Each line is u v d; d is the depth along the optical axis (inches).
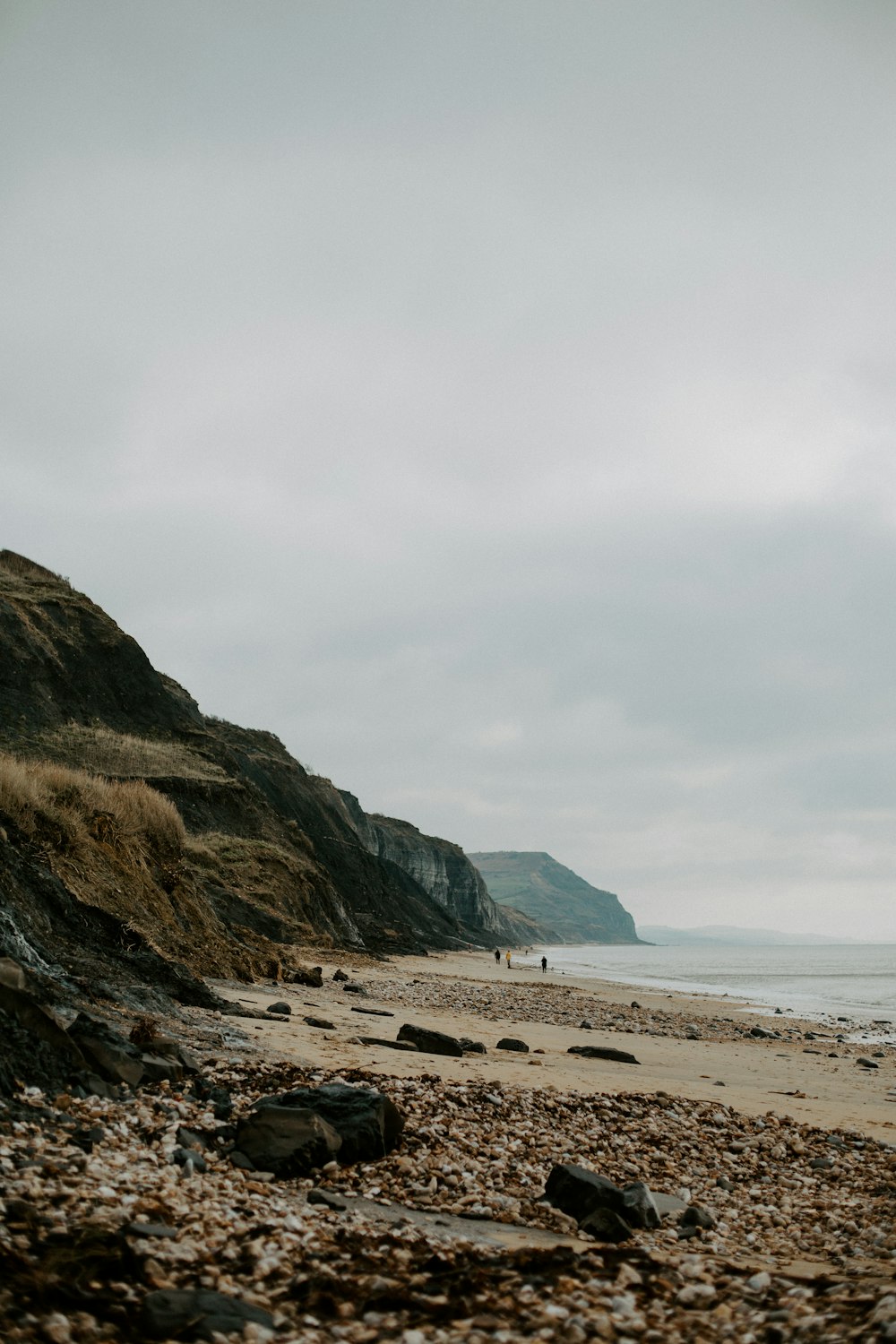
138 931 748.6
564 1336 189.6
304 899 2220.7
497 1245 262.2
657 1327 199.3
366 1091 364.5
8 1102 303.9
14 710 2165.4
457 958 3570.4
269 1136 322.3
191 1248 222.2
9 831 731.4
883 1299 204.4
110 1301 186.1
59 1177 253.3
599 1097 504.4
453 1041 650.8
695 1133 451.5
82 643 2625.5
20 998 361.4
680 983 2935.5
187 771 2364.7
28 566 3024.1
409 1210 294.0
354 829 4662.9
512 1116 428.8
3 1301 173.5
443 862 7805.1
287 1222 253.4
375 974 1706.4
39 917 622.8
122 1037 415.2
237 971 988.6
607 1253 259.4
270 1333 181.9
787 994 2420.0
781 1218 330.0
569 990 1920.5
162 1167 286.4
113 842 927.0
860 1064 896.3
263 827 2452.0
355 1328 191.6
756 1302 218.5
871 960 6801.2
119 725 2474.2
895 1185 383.2
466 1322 196.1
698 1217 311.3
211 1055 468.4
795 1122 509.7
